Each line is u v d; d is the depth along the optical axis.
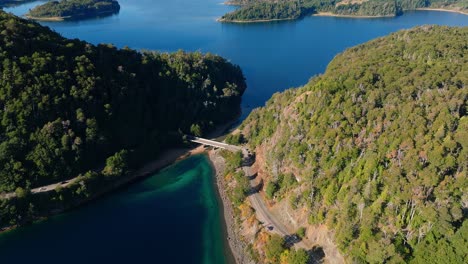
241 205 160.25
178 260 139.38
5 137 165.12
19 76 173.50
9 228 151.75
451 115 136.00
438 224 109.06
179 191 178.25
